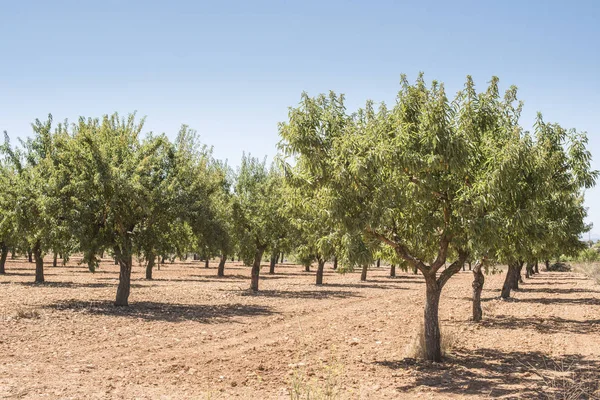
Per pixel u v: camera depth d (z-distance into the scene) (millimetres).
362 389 9766
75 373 10641
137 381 10109
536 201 11727
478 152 11570
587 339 15906
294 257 41719
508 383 10359
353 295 31438
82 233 20797
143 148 23219
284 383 10086
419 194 10828
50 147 23188
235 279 45969
